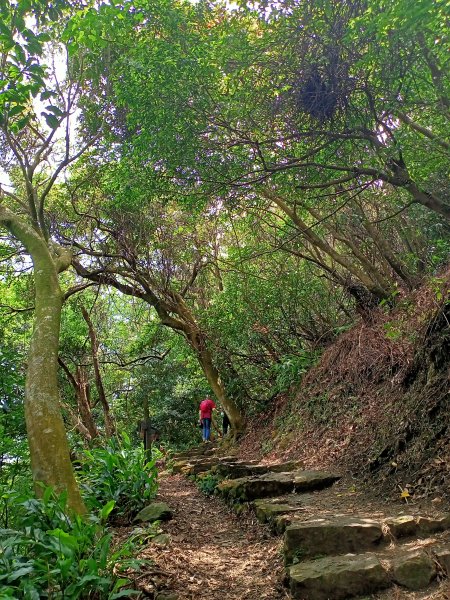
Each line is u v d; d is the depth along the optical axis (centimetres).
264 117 664
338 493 633
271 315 1271
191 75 632
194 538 580
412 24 493
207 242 1373
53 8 509
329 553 430
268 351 1337
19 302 1380
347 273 1222
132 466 709
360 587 372
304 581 378
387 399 796
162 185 742
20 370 789
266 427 1240
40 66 480
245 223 1203
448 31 530
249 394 1351
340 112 641
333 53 611
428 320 734
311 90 633
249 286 1270
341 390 961
